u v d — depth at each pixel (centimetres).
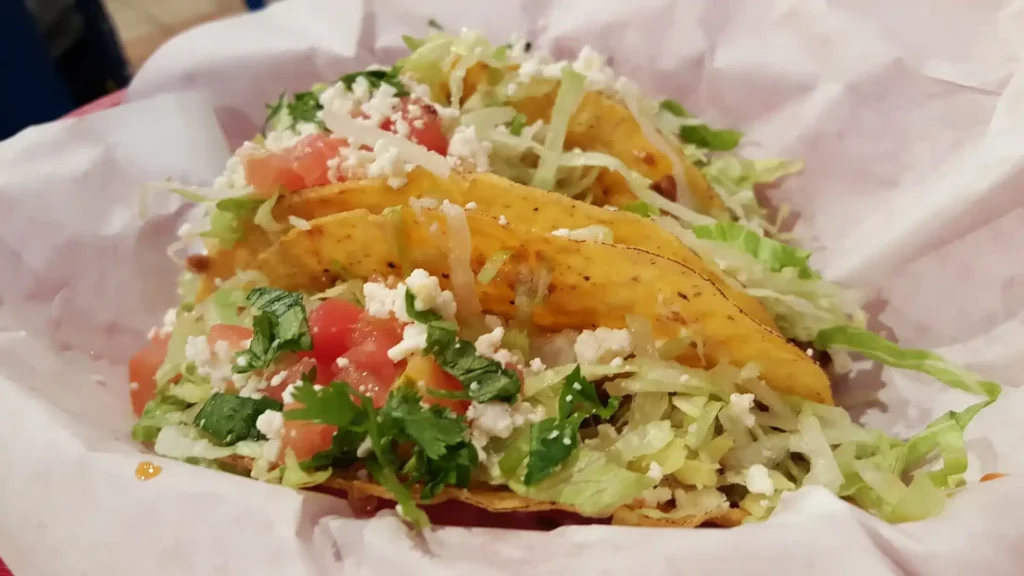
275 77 27
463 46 23
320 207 19
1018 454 17
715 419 18
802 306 20
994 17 20
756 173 24
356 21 26
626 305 18
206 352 19
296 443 16
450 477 16
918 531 14
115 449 16
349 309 18
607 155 21
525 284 18
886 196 22
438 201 18
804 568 13
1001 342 20
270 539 14
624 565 13
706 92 25
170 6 52
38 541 15
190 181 24
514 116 22
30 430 16
